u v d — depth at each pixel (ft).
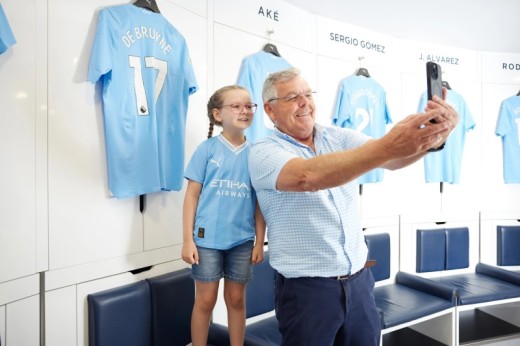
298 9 8.46
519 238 11.51
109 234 5.40
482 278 10.56
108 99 5.09
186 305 6.06
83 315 5.11
